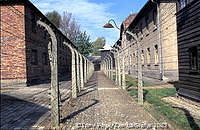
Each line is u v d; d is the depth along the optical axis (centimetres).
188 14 895
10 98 1061
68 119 698
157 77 1961
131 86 1678
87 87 1684
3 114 767
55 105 633
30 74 1747
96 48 8525
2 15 1539
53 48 645
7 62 1555
